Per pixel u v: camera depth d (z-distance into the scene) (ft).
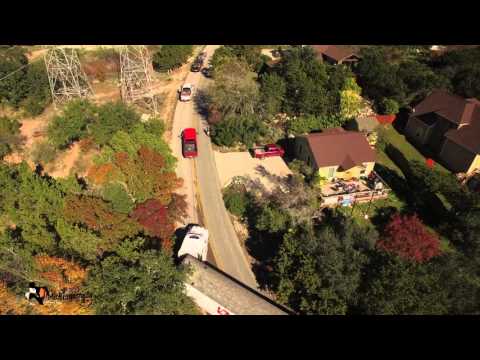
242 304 92.17
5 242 97.55
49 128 146.10
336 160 139.64
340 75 192.44
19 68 192.85
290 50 214.69
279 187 138.62
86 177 136.98
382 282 87.15
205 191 139.33
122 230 98.58
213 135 166.61
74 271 91.40
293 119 175.11
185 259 100.01
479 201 119.55
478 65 204.33
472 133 149.69
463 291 87.97
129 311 89.15
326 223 121.60
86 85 196.24
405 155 165.68
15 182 103.76
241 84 163.43
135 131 127.65
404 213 131.13
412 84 190.90
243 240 120.88
